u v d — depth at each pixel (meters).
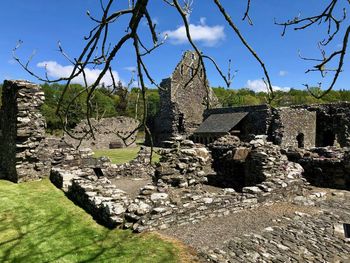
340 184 14.98
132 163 19.89
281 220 9.97
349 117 31.80
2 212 10.95
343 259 7.31
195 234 8.58
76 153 17.83
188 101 46.66
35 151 16.17
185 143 13.70
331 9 3.26
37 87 16.16
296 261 7.10
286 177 13.70
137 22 3.17
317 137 34.81
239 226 9.31
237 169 16.16
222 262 6.88
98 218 9.93
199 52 3.34
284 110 31.81
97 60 3.64
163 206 9.18
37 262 7.09
